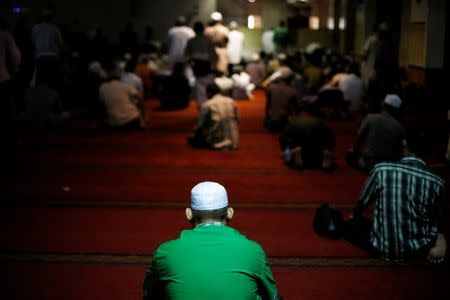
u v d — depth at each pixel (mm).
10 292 3916
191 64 12289
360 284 4059
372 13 16797
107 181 6652
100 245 4730
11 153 7973
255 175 6941
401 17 15266
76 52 13719
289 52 18047
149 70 14219
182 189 6355
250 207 5746
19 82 10703
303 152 7121
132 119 9680
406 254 4332
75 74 12773
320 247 4699
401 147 6523
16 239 4852
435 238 4312
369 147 6625
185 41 14039
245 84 13930
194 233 2590
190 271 2484
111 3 21828
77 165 7375
